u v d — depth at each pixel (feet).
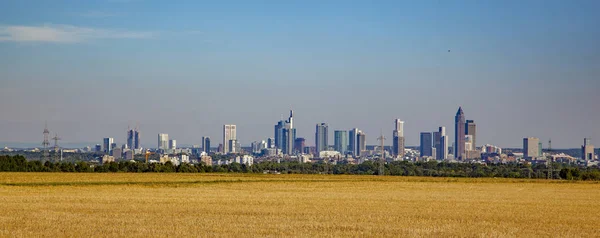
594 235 171.01
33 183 414.82
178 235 158.20
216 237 156.66
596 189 428.56
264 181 484.33
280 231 168.25
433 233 169.17
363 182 488.44
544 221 204.64
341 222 190.90
